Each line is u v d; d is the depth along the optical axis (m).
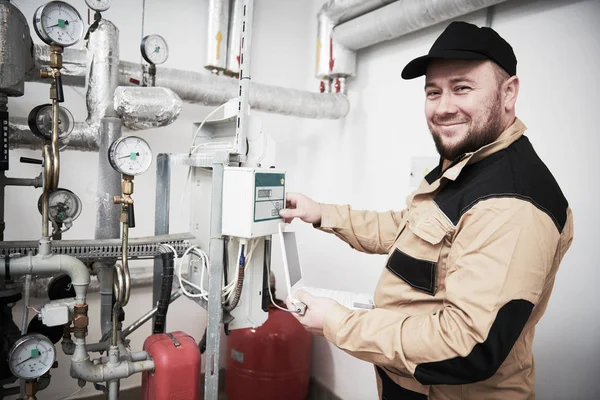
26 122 1.55
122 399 2.12
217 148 1.24
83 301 1.14
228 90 1.93
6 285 1.25
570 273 1.33
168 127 2.14
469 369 0.77
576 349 1.31
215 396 1.17
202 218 1.36
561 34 1.36
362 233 1.41
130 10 1.99
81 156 1.93
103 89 1.55
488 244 0.81
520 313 0.77
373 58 2.12
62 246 1.19
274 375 2.06
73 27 1.18
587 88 1.29
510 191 0.85
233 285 1.16
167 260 1.25
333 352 2.31
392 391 1.10
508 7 1.52
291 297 1.05
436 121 1.01
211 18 2.08
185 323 2.27
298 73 2.58
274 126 2.52
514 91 0.96
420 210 1.05
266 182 1.12
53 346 1.13
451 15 1.57
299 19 2.55
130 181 1.17
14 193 1.79
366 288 2.12
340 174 2.33
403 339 0.82
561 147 1.36
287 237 1.25
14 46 1.20
